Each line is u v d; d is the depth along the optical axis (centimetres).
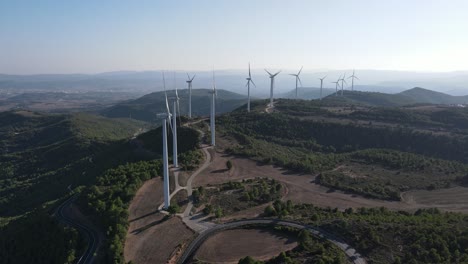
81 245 9425
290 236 8975
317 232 8869
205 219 10250
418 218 9694
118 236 9075
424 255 7506
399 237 8212
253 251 8275
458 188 14200
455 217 9975
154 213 10681
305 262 7375
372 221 9119
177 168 14412
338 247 8038
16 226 11600
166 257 8325
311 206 11488
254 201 11744
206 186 12812
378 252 7794
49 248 9638
